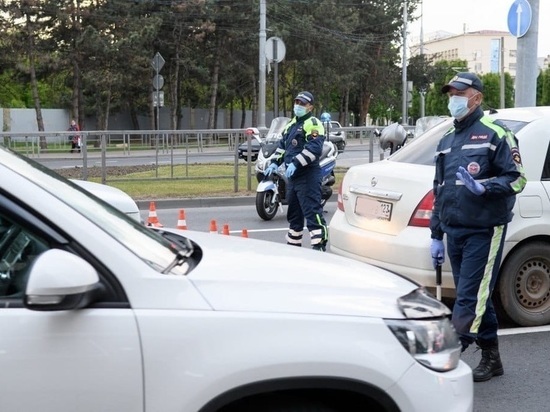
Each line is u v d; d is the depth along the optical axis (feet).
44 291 7.41
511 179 14.07
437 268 16.19
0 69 128.77
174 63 149.38
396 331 8.71
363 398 8.66
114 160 47.11
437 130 21.27
